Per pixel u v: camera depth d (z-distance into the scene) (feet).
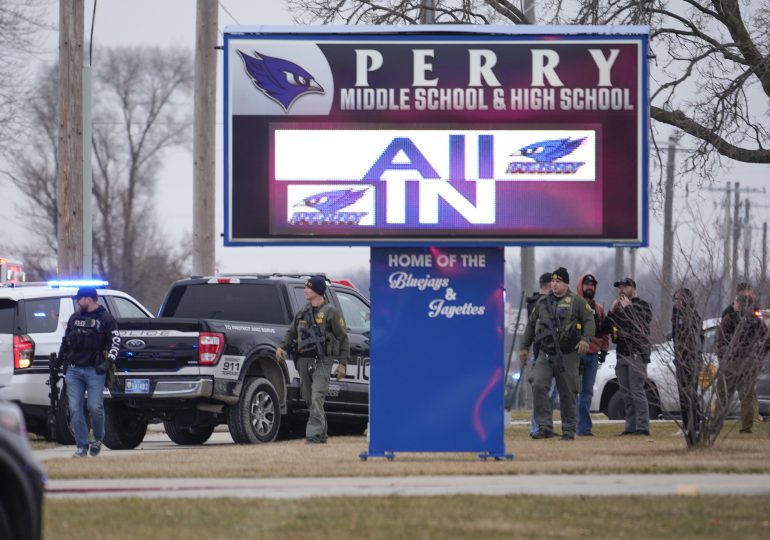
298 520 108.47
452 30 155.43
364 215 154.81
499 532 102.17
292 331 199.82
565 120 155.74
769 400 243.81
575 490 127.13
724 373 175.63
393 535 101.19
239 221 154.61
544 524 106.01
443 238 154.81
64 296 224.12
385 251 156.97
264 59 155.02
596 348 216.54
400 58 155.33
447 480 137.90
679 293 175.94
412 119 155.33
